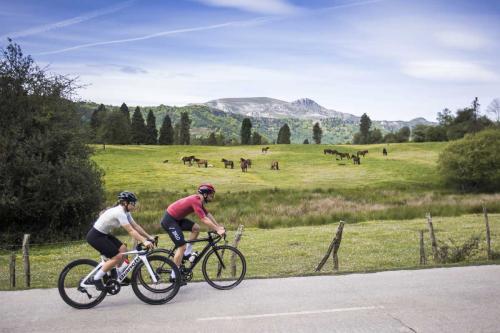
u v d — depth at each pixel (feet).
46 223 76.54
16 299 26.86
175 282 26.08
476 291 26.73
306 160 262.67
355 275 30.99
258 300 25.75
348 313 23.30
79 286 25.32
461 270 31.96
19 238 73.10
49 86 77.77
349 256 51.24
